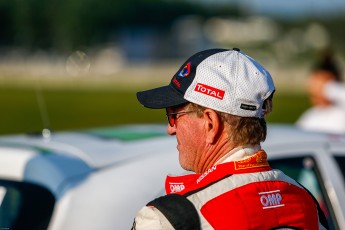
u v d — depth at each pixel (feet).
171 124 10.37
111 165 13.12
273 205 9.81
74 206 12.28
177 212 9.32
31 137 15.28
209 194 9.57
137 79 199.11
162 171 13.24
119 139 14.75
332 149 16.07
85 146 13.97
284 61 330.34
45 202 12.47
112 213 12.32
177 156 13.71
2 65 245.86
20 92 153.48
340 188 15.48
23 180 13.03
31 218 12.35
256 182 9.83
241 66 9.95
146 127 16.94
